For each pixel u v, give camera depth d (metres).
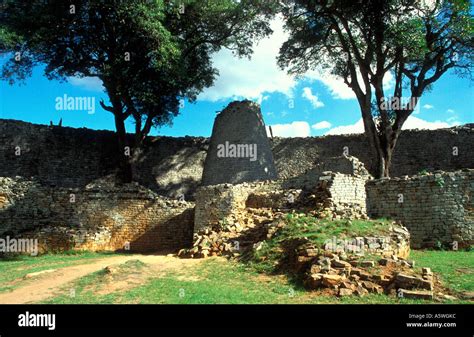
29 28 26.62
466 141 32.53
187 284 11.32
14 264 17.48
